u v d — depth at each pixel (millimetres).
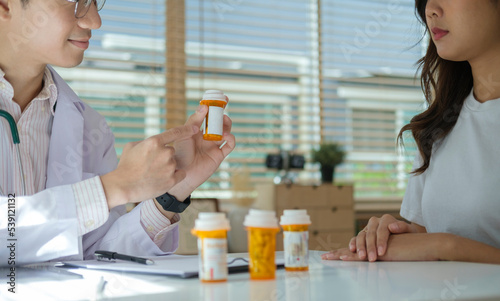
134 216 1231
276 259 949
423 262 935
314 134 4504
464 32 1127
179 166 1143
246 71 4305
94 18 1193
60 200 963
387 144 4703
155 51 3953
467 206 1148
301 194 3775
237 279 763
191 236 2904
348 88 4648
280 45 4441
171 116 3982
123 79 3820
